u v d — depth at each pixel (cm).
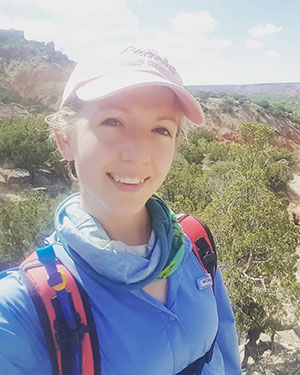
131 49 41
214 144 1285
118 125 37
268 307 308
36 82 2644
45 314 35
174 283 43
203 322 44
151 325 39
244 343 337
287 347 340
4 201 723
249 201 387
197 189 613
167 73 41
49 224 436
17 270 37
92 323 36
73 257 38
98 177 37
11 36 3509
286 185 1038
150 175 38
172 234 44
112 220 41
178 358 41
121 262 38
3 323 33
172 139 41
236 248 321
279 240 331
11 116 1841
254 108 2662
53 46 3381
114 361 36
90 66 40
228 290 306
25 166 900
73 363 35
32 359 35
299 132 2703
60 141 42
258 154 698
